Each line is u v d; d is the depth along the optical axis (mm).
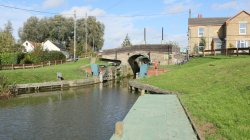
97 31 137250
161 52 71562
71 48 114375
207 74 36375
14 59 71000
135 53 75625
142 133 14477
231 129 14344
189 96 26250
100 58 82500
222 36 73375
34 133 22062
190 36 74500
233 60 41344
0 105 32969
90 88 51312
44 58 79938
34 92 44594
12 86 42000
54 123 24984
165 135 14133
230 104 19672
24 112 29250
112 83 61531
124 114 28641
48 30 138125
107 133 22094
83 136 21344
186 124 16297
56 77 54688
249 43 68875
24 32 139125
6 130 22812
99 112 29500
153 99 25859
